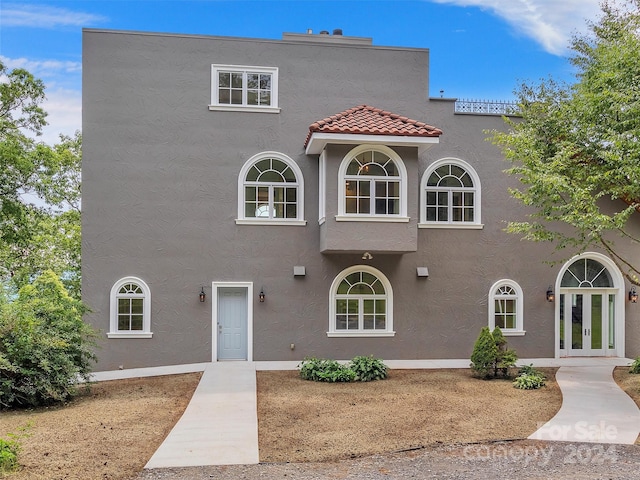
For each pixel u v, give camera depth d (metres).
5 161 17.69
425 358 15.85
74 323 11.73
